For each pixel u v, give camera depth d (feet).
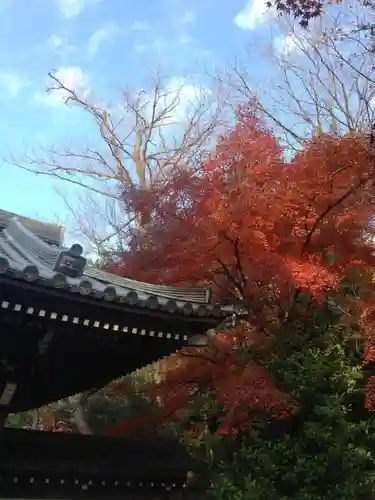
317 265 26.71
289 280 26.50
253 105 38.27
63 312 15.93
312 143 29.58
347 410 25.82
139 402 39.01
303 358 26.99
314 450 25.64
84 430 40.86
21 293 14.85
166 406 29.71
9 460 16.65
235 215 26.50
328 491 24.12
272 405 24.23
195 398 29.63
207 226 26.96
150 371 39.86
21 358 17.37
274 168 28.40
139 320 17.38
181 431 30.96
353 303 27.61
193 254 27.55
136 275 29.27
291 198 27.53
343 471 24.38
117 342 18.02
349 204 28.43
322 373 26.43
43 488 17.43
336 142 28.48
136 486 19.26
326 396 25.84
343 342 27.84
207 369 28.66
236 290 29.35
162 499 19.85
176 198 29.04
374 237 30.89
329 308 28.58
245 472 25.58
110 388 37.17
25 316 15.65
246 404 24.75
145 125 63.41
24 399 19.47
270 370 26.91
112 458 18.72
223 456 26.84
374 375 26.48
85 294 15.65
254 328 28.55
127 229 51.60
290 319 28.76
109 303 16.28
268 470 24.93
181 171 31.07
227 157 28.45
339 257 28.37
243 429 26.30
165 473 19.74
